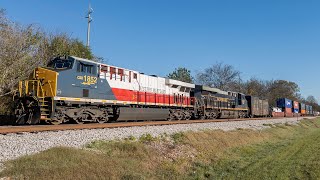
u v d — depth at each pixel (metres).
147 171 12.09
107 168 10.74
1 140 12.11
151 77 27.20
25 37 27.30
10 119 22.33
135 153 13.29
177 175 12.71
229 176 13.33
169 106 29.14
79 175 9.73
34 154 10.53
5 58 24.67
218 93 39.91
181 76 74.56
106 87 21.70
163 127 20.61
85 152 11.56
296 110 80.25
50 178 9.06
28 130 14.61
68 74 18.88
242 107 47.31
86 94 20.03
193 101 33.38
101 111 21.56
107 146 13.37
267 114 60.03
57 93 18.08
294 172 14.53
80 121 20.19
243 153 19.23
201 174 13.30
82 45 35.00
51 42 31.69
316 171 14.79
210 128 23.47
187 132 19.22
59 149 11.16
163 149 15.28
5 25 25.83
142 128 18.97
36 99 17.70
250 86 95.81
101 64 21.47
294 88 137.50
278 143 25.58
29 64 27.30
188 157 15.38
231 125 28.56
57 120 18.39
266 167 15.29
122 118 23.23
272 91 111.75
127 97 23.67
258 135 26.67
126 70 23.95
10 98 25.08
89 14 38.56
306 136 33.59
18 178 8.68
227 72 81.69
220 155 17.47
